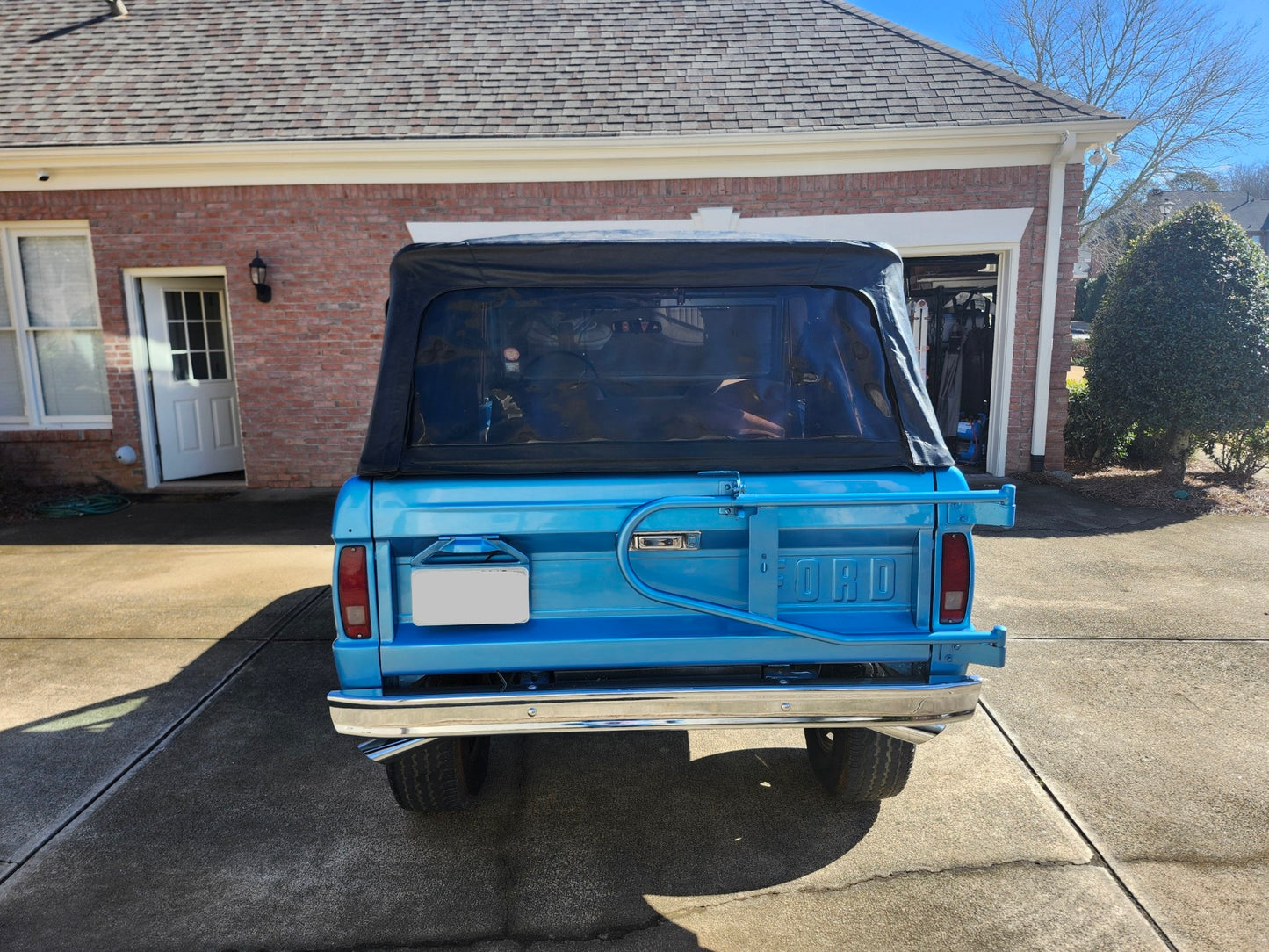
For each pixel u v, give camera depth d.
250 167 7.89
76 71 8.70
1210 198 30.06
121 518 7.45
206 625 4.87
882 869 2.70
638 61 8.77
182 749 3.49
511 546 2.35
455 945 2.37
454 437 2.49
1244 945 2.35
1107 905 2.52
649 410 2.58
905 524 2.42
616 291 2.59
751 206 8.00
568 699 2.33
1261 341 7.53
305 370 8.31
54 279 8.39
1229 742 3.50
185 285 8.73
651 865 2.74
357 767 3.37
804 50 8.84
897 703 2.39
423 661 2.37
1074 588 5.38
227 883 2.65
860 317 2.61
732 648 2.41
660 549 2.41
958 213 7.94
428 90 8.40
